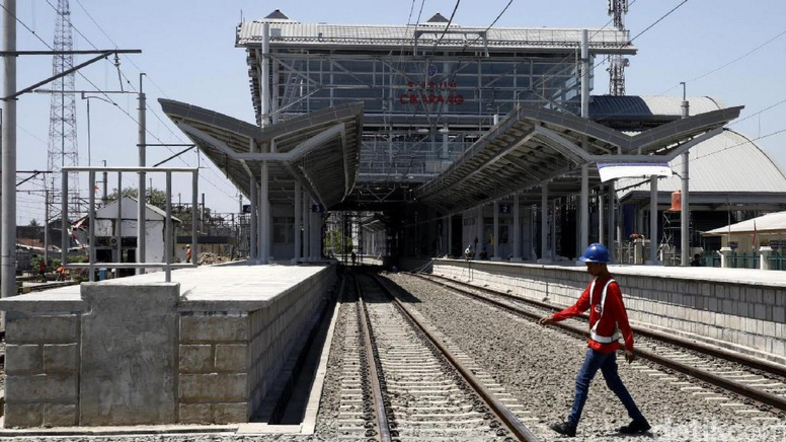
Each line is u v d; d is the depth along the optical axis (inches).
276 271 867.4
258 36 2201.0
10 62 729.0
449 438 317.7
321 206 1946.4
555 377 472.1
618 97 2615.7
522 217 2062.0
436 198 2239.2
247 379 335.0
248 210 1759.4
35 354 329.7
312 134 1058.7
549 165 1185.4
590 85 2324.1
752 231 1503.4
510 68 2298.2
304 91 2237.9
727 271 794.2
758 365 485.7
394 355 579.8
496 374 487.2
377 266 3484.3
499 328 762.2
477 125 2266.2
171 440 308.8
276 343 457.4
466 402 399.9
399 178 2153.1
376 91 2263.8
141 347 332.5
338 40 2182.6
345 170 1508.4
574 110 2331.4
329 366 517.7
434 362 543.8
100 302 332.5
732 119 951.6
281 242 1798.7
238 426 327.6
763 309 529.7
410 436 323.0
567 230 1945.1
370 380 461.4
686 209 1185.4
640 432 328.2
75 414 329.4
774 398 371.2
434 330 749.9
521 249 2066.9
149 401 331.6
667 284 690.2
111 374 331.3
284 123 981.2
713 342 593.6
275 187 1521.9
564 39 2300.7
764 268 1075.9
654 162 959.0
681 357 541.6
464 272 1817.2
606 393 419.2
